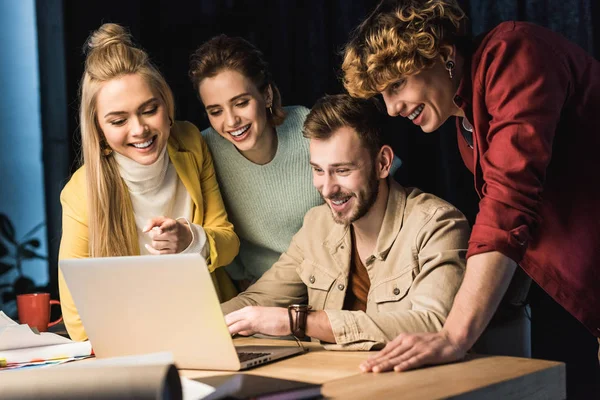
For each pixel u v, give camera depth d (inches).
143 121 75.5
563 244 60.2
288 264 75.9
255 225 88.4
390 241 69.1
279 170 86.0
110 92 74.7
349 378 49.6
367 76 62.1
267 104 83.9
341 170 68.1
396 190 70.6
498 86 57.7
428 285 64.2
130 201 79.7
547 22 98.3
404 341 52.8
